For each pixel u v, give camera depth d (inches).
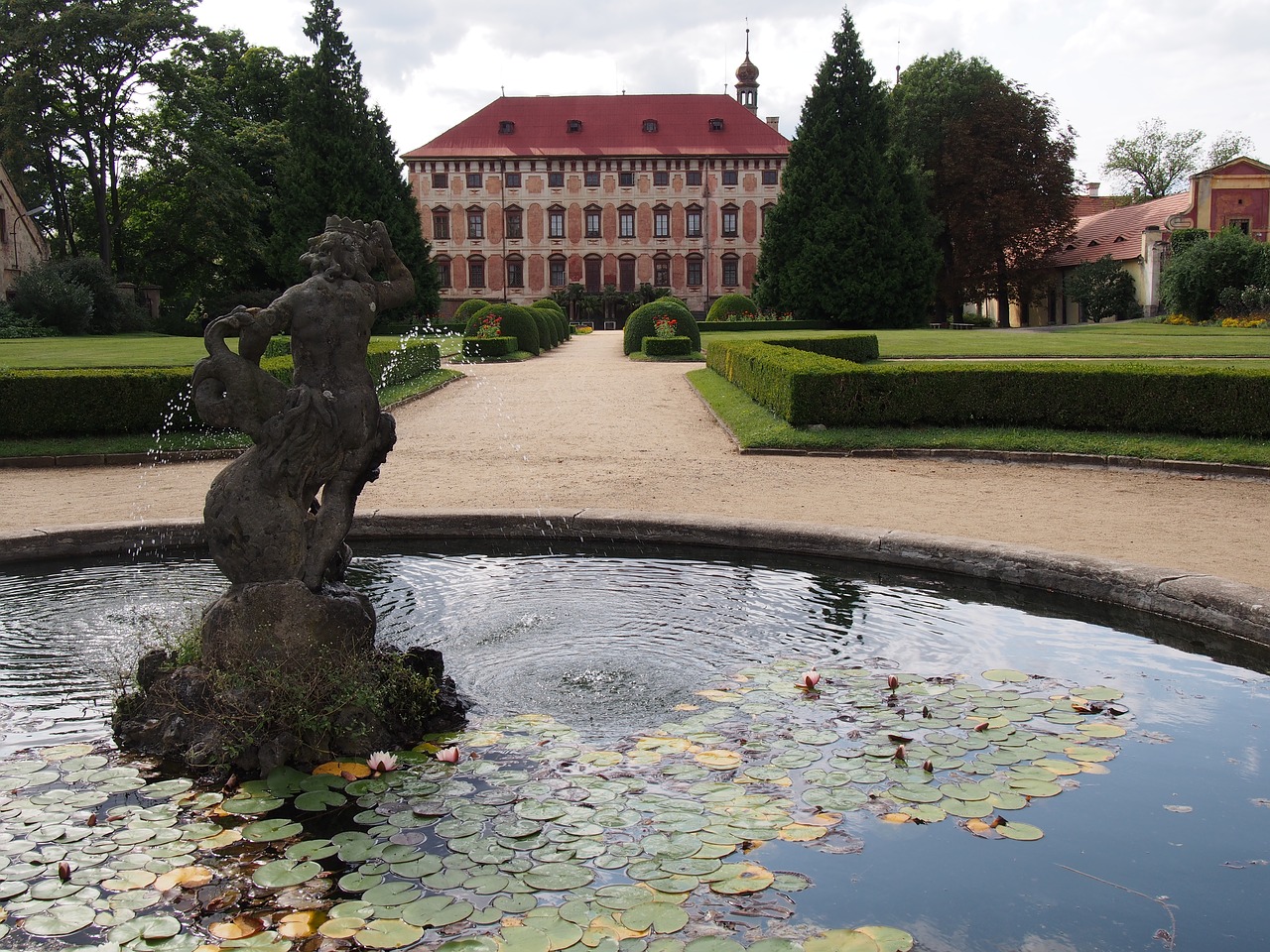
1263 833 150.9
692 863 140.1
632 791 162.7
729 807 156.7
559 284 2957.7
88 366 901.2
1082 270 2193.7
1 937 124.2
